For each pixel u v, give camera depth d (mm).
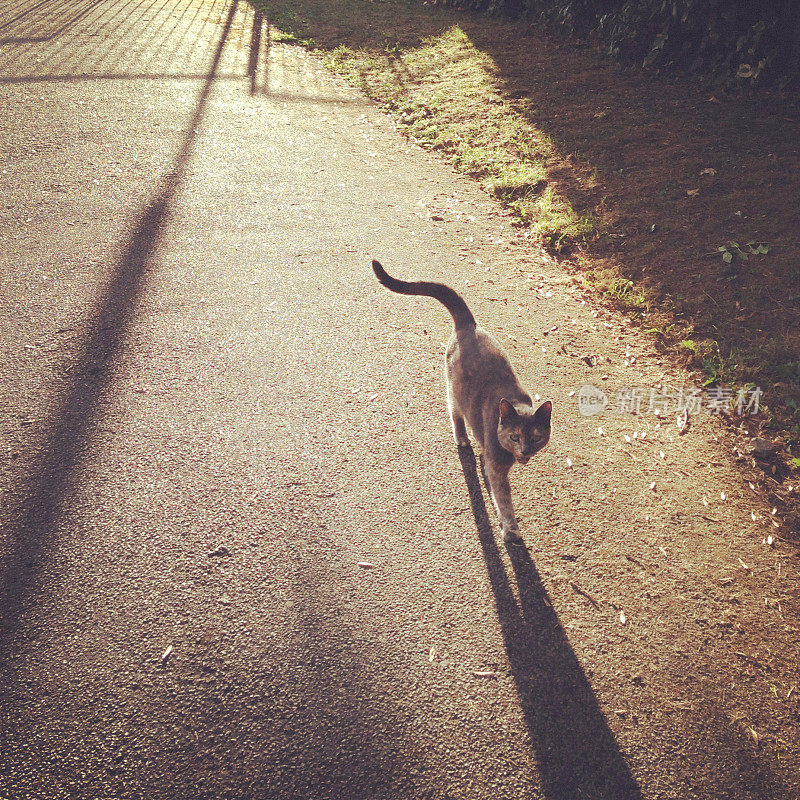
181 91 9711
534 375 5023
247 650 2986
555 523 3818
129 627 3025
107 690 2779
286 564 3404
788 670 3113
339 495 3854
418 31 13234
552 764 2684
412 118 9703
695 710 2924
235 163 7828
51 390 4348
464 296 5902
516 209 7477
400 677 2945
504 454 3637
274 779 2543
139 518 3559
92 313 5109
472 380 3934
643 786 2641
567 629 3232
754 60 8883
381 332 5332
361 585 3338
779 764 2748
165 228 6359
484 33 12711
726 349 5266
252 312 5371
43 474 3752
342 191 7547
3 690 2736
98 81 9672
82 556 3320
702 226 6590
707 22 9055
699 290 5859
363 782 2561
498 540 3678
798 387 4801
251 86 10297
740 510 3973
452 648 3092
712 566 3609
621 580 3504
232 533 3537
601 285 6137
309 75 11156
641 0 9891
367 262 6246
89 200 6672
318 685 2879
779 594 3473
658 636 3232
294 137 8750
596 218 7020
